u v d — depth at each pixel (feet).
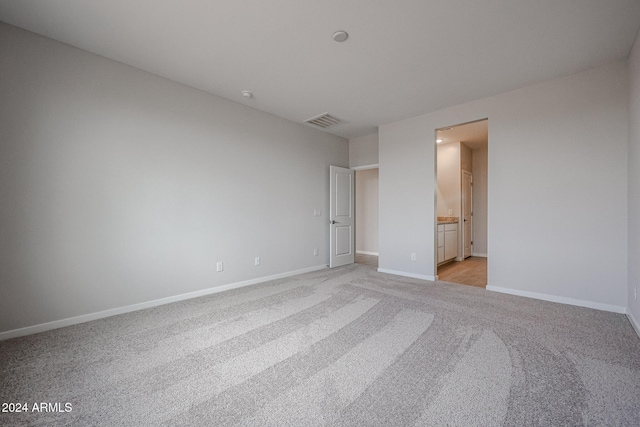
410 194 13.88
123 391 4.97
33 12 6.59
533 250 10.28
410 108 12.62
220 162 11.45
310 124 15.07
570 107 9.55
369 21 6.91
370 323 7.97
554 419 4.22
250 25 7.08
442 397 4.77
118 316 8.57
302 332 7.39
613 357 6.01
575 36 7.47
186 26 7.13
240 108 12.19
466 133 16.60
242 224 12.24
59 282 7.75
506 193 10.85
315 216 15.89
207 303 9.83
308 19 6.85
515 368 5.62
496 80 9.97
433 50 8.15
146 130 9.41
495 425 4.13
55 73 7.72
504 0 6.16
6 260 7.04
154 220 9.57
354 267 16.61
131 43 7.87
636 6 6.30
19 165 7.19
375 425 4.15
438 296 10.53
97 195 8.39
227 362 5.93
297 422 4.22
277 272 13.75
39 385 5.14
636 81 7.49
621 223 8.69
